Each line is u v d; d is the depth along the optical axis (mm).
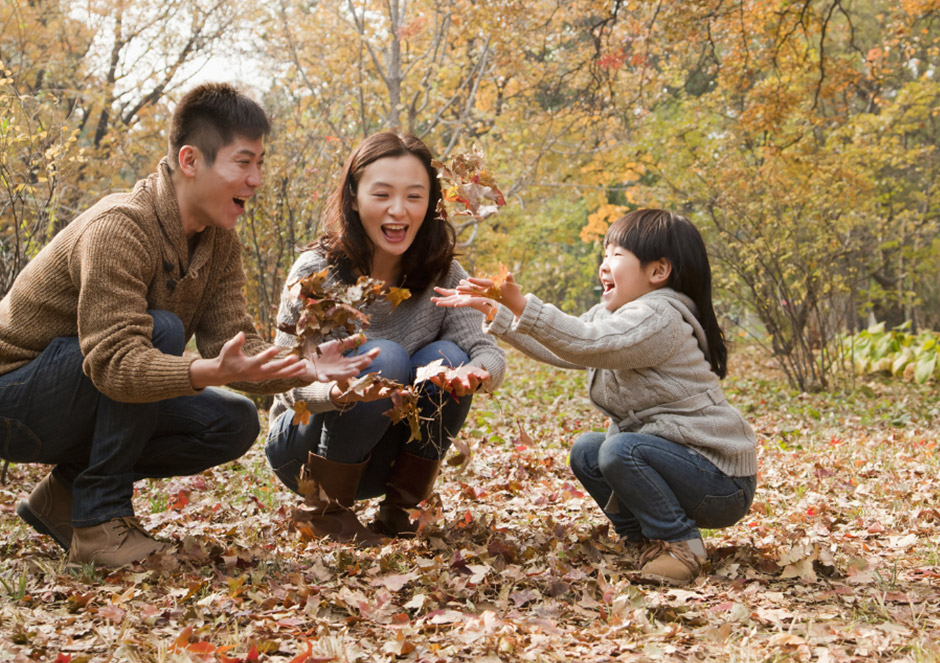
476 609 2244
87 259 2373
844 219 11523
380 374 2691
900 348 11625
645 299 2758
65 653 1857
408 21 11945
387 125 11703
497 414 7227
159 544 2537
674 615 2225
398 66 11805
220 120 2477
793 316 10078
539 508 3674
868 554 2934
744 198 10203
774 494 4086
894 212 15148
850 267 10453
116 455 2496
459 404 2887
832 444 5641
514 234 17531
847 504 3877
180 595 2227
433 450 2945
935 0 10195
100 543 2475
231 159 2486
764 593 2430
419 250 2938
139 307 2398
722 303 12328
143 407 2500
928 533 3297
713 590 2447
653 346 2654
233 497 4113
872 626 2156
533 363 13656
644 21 10852
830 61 10641
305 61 12039
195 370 2215
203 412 2713
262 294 7566
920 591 2482
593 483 2941
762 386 10258
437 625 2117
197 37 14125
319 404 2668
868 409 8352
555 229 19266
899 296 16422
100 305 2346
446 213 2799
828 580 2615
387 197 2773
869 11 16688
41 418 2479
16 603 2180
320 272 2268
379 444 3016
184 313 2703
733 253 10680
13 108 5238
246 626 2080
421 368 2570
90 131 16391
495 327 2639
